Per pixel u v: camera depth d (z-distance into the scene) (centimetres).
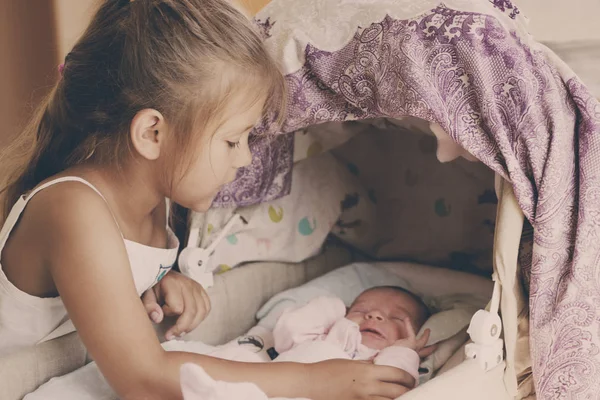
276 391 84
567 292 88
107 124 88
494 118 84
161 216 109
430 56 86
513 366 94
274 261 137
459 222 150
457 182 148
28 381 89
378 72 90
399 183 155
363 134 154
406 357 105
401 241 157
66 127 94
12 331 92
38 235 84
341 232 151
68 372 96
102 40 90
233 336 124
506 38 84
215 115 85
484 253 149
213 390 63
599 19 118
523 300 96
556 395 90
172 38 84
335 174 147
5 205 102
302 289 132
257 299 131
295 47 98
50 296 91
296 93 99
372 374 86
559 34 118
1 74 206
